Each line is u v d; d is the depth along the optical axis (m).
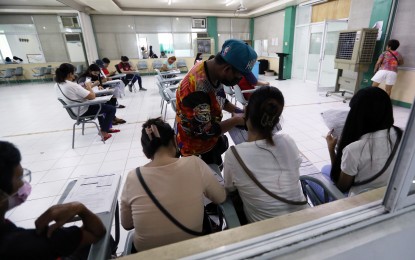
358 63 4.59
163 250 0.56
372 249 0.63
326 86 6.35
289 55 8.48
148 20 10.22
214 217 1.27
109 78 5.38
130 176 0.83
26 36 9.83
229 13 10.45
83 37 9.27
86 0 7.17
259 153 0.89
